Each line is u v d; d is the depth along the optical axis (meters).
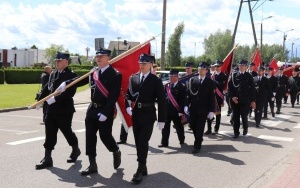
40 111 16.28
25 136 10.20
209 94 8.73
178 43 67.94
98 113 6.41
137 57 7.19
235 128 10.80
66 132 7.17
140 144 6.41
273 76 15.57
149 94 6.48
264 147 9.48
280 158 8.30
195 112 8.73
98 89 6.41
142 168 6.38
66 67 7.11
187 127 12.33
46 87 7.23
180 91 9.14
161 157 8.17
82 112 16.25
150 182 6.34
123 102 7.00
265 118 15.23
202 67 8.77
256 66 14.75
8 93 25.52
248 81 10.80
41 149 8.59
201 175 6.85
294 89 20.03
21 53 85.00
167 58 68.38
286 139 10.64
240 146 9.55
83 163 7.39
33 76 42.97
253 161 7.98
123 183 6.23
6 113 15.52
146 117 6.46
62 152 8.27
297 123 13.96
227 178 6.70
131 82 6.64
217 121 11.49
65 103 6.95
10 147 8.76
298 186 6.10
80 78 6.74
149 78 6.52
